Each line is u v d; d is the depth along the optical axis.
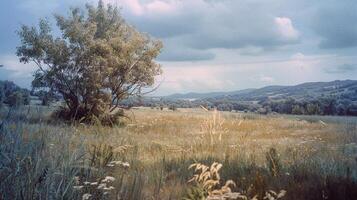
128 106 29.39
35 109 6.47
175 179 7.35
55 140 6.03
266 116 41.34
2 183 4.59
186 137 18.39
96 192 5.19
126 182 6.11
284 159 10.39
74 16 28.03
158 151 12.11
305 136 19.78
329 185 6.56
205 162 9.09
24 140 5.56
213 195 4.84
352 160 9.96
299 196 6.39
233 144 13.64
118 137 10.35
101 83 26.61
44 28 26.81
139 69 28.47
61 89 25.73
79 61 26.28
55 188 4.80
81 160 5.72
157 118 32.53
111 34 29.50
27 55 26.56
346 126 23.80
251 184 6.05
